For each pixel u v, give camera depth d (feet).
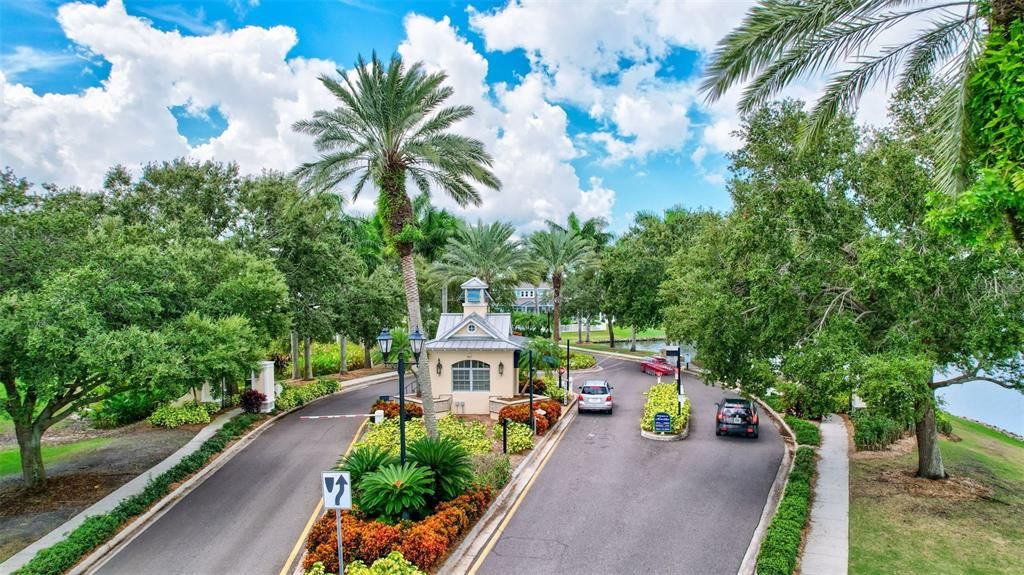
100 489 56.59
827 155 55.06
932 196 29.50
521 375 108.88
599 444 74.13
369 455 50.39
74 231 55.11
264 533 47.44
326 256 111.14
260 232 104.63
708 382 63.98
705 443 74.33
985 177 24.94
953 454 68.18
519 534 46.55
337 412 94.58
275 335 88.02
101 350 44.68
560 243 171.53
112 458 66.85
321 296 112.27
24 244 51.16
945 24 34.88
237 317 64.75
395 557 37.83
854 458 65.51
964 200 25.11
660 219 171.32
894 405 42.63
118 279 53.11
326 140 65.41
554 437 78.13
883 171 50.14
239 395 96.78
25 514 50.44
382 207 65.82
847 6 33.63
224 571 41.27
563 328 308.19
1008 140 25.75
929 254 44.91
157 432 78.64
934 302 45.80
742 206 69.46
